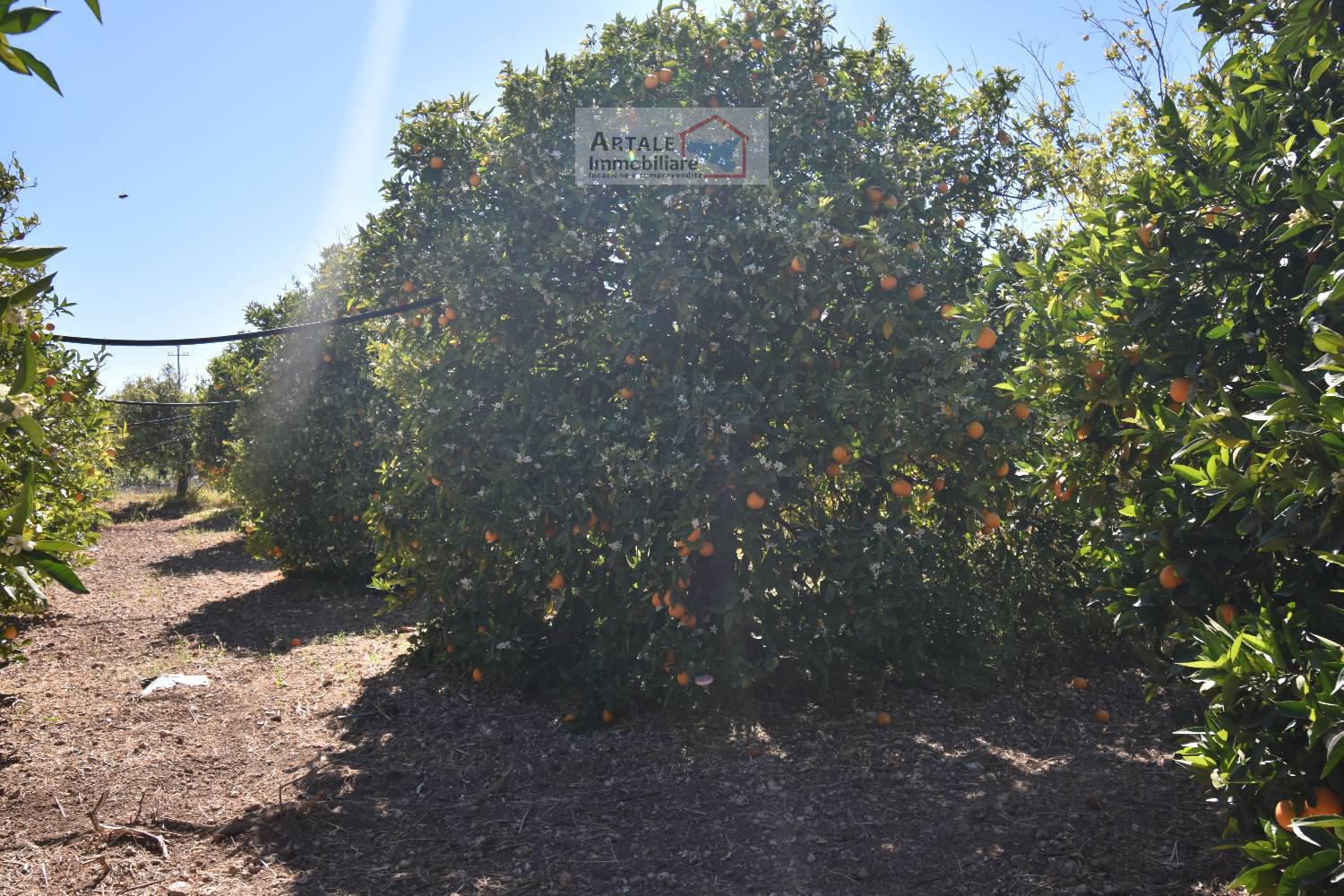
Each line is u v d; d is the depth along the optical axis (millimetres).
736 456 5027
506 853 3834
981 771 4559
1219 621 2725
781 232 4812
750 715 5348
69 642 7977
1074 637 6531
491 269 5387
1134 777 4422
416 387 6234
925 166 5680
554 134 5484
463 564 6090
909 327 5023
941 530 5746
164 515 21422
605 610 5621
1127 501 3145
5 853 3812
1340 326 2359
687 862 3691
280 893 3504
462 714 5684
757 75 5504
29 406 1785
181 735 5406
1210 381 2936
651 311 4938
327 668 6988
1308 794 2135
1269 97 2990
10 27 1497
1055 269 3607
